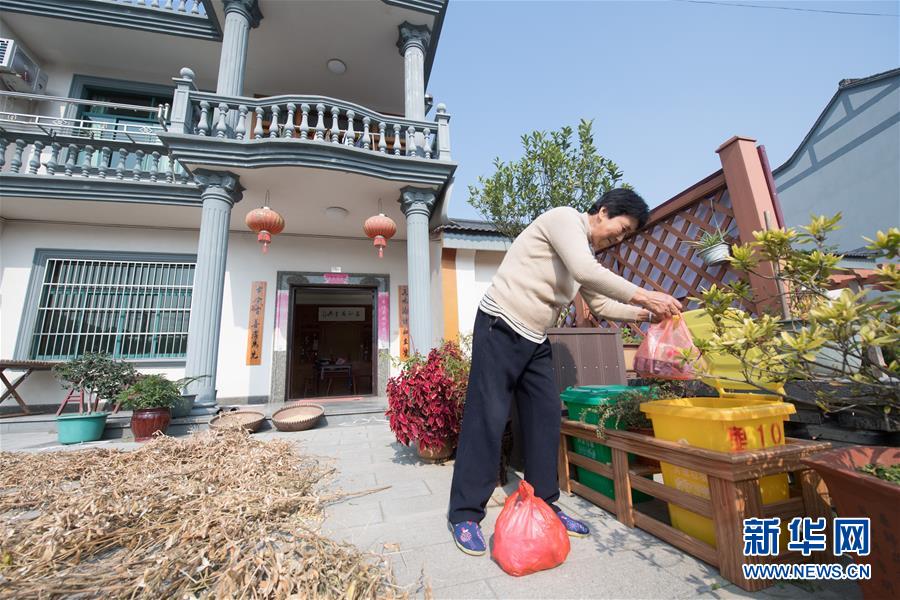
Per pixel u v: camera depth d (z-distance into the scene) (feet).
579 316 15.34
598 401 6.64
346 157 16.84
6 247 19.51
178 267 21.31
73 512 6.03
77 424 13.26
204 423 14.29
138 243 20.99
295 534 5.53
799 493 4.87
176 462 9.38
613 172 12.00
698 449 4.72
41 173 19.30
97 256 20.29
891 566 3.34
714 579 4.49
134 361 19.66
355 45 22.58
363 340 35.94
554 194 12.17
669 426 5.32
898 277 3.21
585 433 7.04
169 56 23.24
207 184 16.21
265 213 16.39
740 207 8.78
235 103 16.83
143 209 19.29
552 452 6.04
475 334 6.05
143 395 13.55
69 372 14.70
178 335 20.53
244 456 9.61
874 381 3.72
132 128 23.44
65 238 20.21
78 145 19.33
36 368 17.06
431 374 9.69
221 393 20.47
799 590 4.21
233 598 4.09
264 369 21.30
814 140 30.07
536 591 4.42
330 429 15.21
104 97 23.67
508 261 5.99
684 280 10.87
